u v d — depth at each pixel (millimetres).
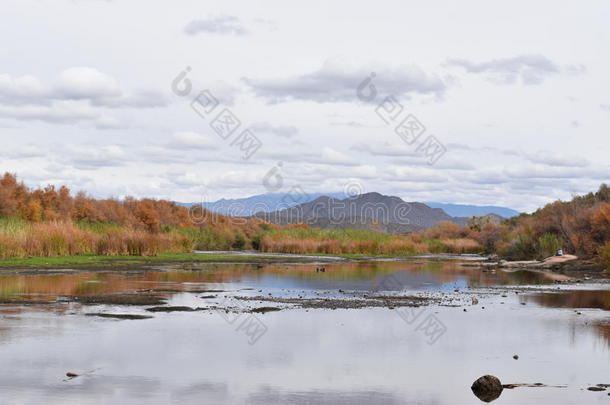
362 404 12039
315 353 16141
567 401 12477
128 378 13453
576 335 19031
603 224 50500
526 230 66375
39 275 34562
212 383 13242
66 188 78250
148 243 53906
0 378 13180
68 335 17672
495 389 13070
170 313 22031
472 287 33375
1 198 64875
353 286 33219
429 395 12742
